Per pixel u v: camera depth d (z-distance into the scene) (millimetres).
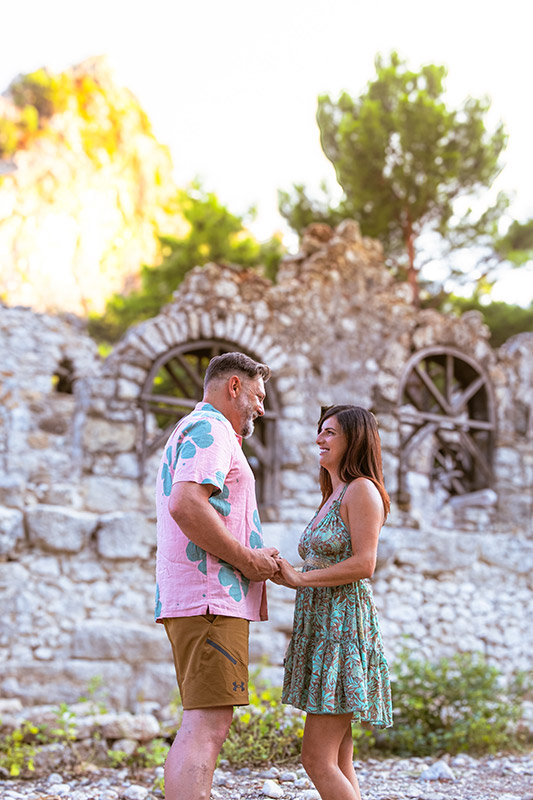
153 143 63438
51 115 57750
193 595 2922
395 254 17328
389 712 3178
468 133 16391
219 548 2854
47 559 7871
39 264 52281
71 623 7820
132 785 4789
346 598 3107
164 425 14867
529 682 7938
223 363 3227
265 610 3107
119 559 8086
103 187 57219
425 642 9242
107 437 8359
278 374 9242
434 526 9891
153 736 5734
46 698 7551
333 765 3045
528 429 10609
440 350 10250
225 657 2895
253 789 4227
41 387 8641
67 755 5316
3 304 8688
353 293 9852
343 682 3031
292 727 5227
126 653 7871
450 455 10727
